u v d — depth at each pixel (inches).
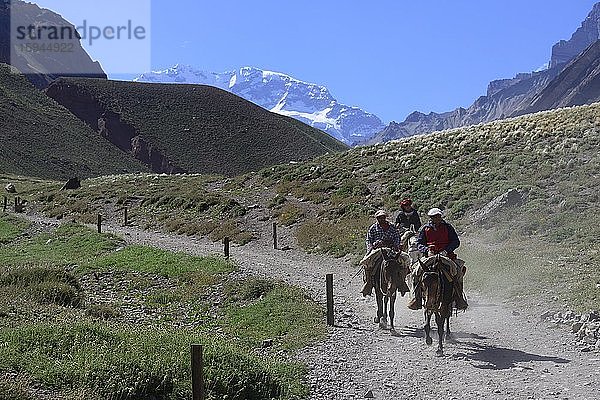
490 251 1032.8
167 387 411.5
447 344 575.5
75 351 454.0
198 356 382.3
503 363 505.7
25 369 414.3
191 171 6614.2
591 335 567.5
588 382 446.6
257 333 650.2
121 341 490.3
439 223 568.4
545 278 812.6
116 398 394.3
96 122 7185.0
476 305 748.6
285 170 2262.6
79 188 2800.2
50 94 7514.8
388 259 635.5
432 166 1779.0
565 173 1422.2
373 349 565.3
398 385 459.5
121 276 1047.6
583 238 1016.9
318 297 823.1
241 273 1008.9
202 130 7559.1
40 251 1411.2
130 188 2554.1
